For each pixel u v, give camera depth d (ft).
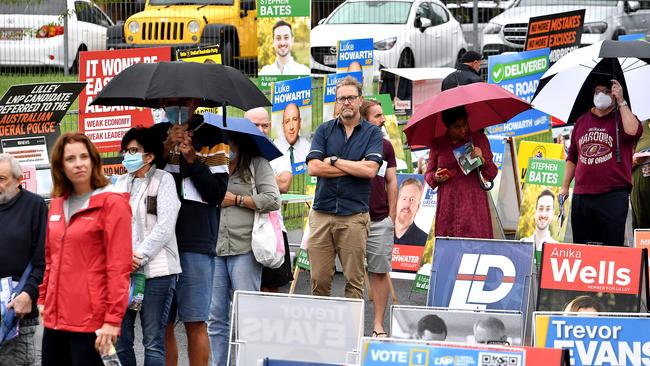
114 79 70.49
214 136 71.36
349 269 82.38
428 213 110.52
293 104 118.73
